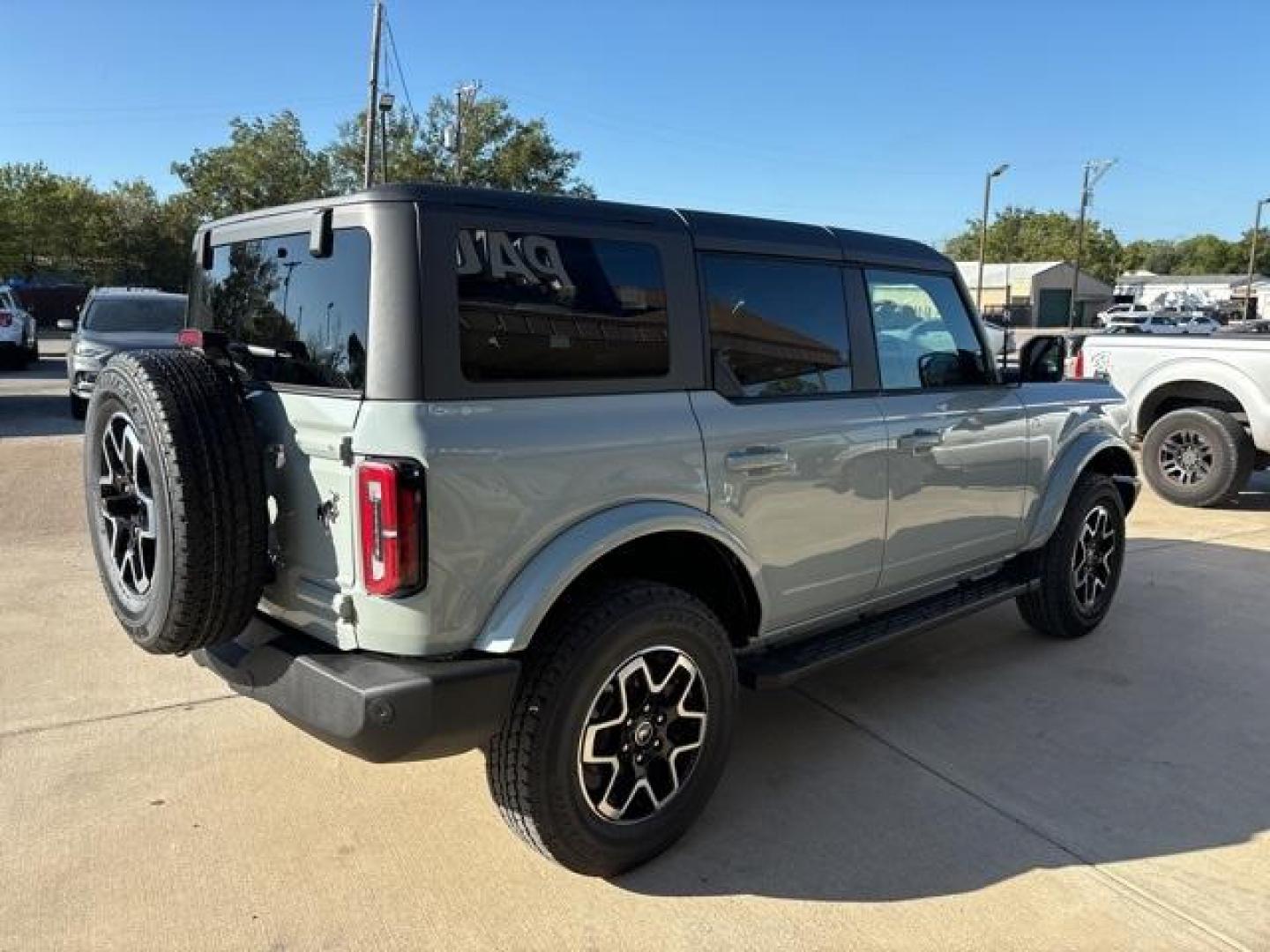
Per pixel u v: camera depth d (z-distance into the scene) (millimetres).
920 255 4121
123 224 51156
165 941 2656
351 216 2652
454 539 2553
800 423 3436
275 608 2930
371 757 2541
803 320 3561
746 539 3279
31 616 5188
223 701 4164
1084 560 5133
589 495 2812
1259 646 5125
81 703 4125
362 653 2668
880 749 3879
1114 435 5266
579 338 2848
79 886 2883
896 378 3957
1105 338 9680
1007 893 2939
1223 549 7277
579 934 2721
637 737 2951
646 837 2979
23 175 49812
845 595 3801
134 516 2910
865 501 3734
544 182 45500
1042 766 3754
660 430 2990
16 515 7578
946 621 4234
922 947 2693
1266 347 8523
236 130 46906
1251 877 3043
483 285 2656
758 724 4109
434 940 2688
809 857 3111
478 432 2586
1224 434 8727
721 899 2891
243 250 3223
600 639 2773
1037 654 4992
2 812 3268
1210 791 3582
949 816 3373
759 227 3451
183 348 3057
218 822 3246
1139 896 2936
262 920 2752
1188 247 137125
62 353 27625
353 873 2982
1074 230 99438
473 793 3467
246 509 2697
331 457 2623
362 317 2605
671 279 3107
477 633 2652
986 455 4355
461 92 43062
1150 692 4496
